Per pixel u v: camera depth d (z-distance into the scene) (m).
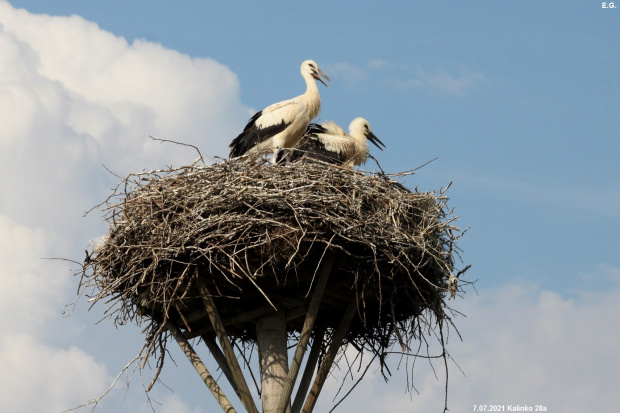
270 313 15.03
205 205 14.05
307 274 14.60
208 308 14.27
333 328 16.16
